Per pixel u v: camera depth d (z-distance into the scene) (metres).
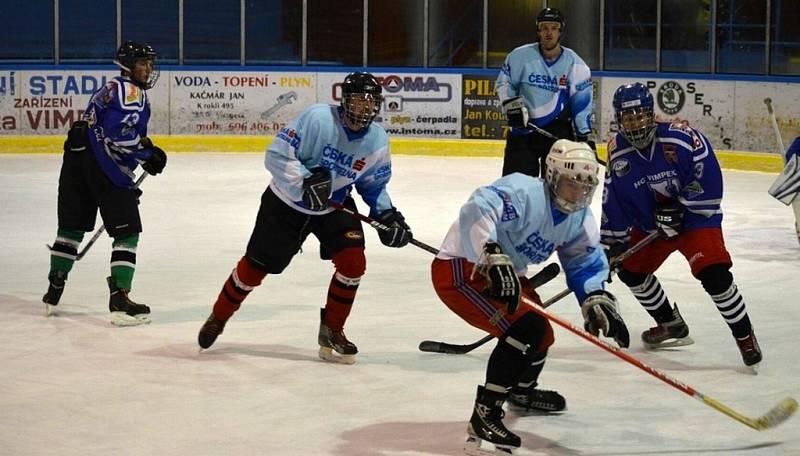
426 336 10.61
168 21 26.48
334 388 8.92
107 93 10.74
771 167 23.50
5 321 10.95
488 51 26.59
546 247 7.41
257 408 8.39
